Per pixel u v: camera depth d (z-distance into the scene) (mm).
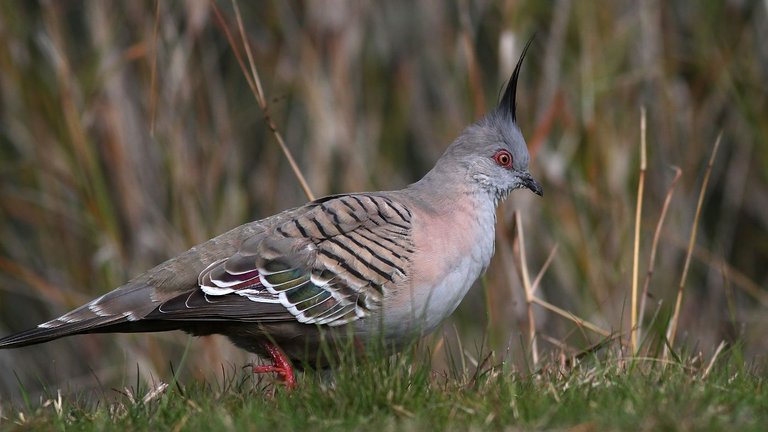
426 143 14633
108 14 12898
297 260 7832
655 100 13305
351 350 7387
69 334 7637
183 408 6938
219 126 13008
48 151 12719
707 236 15023
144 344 12609
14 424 6914
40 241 14086
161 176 13133
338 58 13367
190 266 7875
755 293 13258
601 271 12656
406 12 14438
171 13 12984
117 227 12672
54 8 12680
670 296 12984
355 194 8344
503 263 12453
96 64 12719
